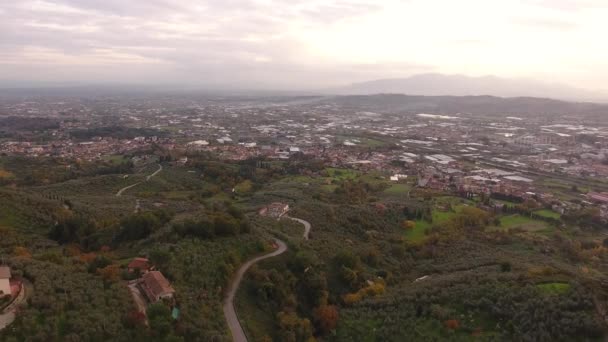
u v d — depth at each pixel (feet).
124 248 359.25
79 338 192.44
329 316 281.95
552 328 215.10
